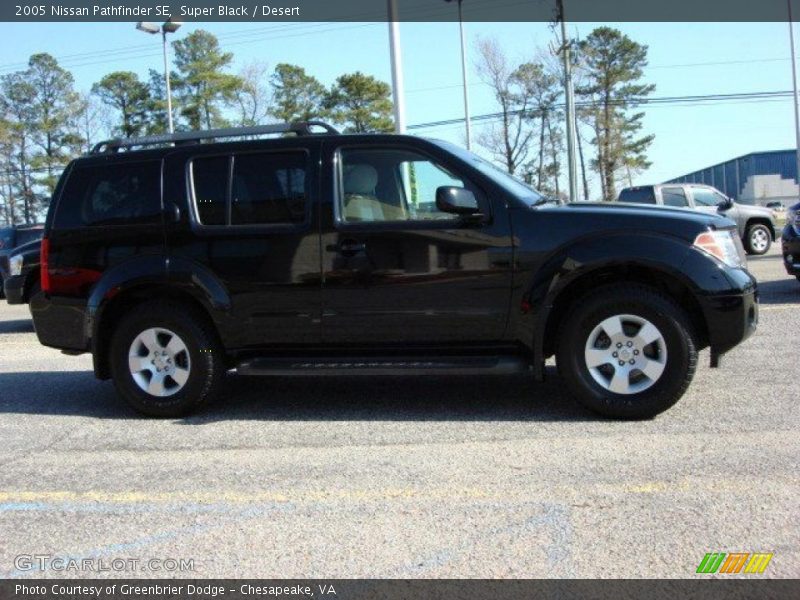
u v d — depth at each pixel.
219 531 3.80
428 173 5.48
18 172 52.50
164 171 5.89
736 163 95.00
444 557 3.42
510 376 6.83
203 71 47.69
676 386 5.12
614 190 59.22
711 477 4.18
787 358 6.92
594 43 56.72
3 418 6.18
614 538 3.52
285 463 4.77
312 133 5.77
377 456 4.81
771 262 16.61
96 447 5.28
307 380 7.10
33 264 11.07
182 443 5.29
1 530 3.92
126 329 5.91
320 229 5.54
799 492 3.93
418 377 7.02
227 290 5.69
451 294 5.36
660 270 5.10
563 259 5.16
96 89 53.59
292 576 3.31
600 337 5.27
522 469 4.45
